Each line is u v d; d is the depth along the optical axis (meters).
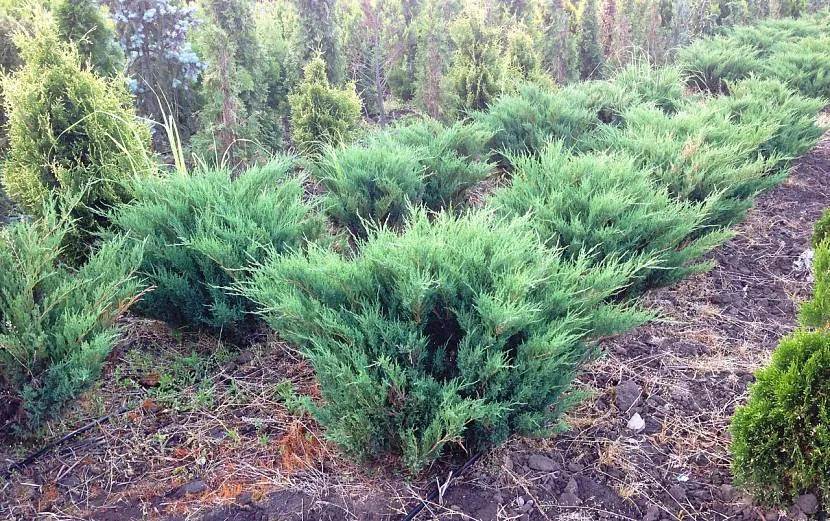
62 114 3.91
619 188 4.36
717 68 10.23
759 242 5.73
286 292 2.92
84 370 2.80
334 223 5.18
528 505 2.84
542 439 3.24
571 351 2.99
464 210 5.44
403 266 2.77
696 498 2.92
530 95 7.29
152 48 7.09
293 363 3.81
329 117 6.56
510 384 2.82
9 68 5.88
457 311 2.84
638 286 4.13
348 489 2.90
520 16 12.15
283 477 2.95
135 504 2.80
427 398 2.70
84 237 4.07
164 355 3.86
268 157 6.55
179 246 3.78
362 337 2.71
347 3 12.27
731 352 4.08
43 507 2.77
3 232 3.10
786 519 2.74
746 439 2.66
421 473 2.99
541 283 3.00
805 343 2.66
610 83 8.64
